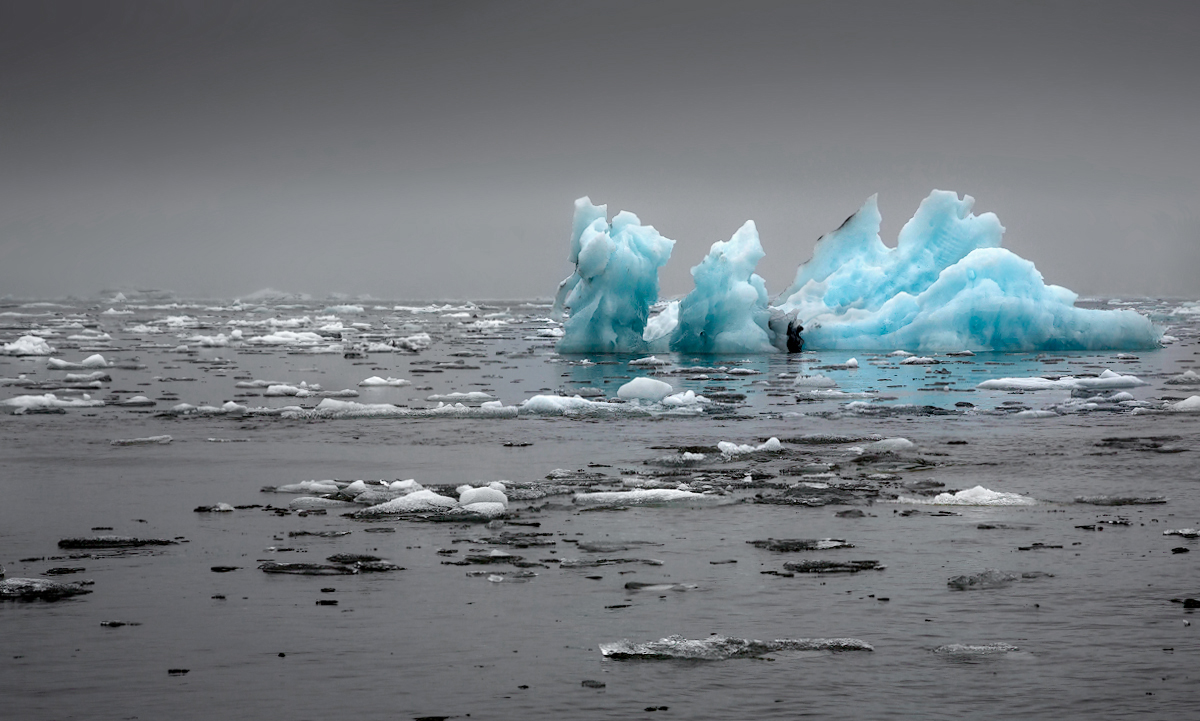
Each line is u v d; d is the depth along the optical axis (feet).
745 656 39.68
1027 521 61.31
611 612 44.80
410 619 44.04
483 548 55.62
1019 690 36.37
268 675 38.06
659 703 35.53
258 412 111.34
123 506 66.39
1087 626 42.70
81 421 106.63
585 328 192.44
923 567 51.49
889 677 37.60
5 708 35.35
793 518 62.28
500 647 40.73
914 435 95.40
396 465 81.25
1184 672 37.83
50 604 46.26
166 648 40.78
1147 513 63.26
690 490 70.28
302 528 60.29
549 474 76.33
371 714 34.76
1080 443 89.86
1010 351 191.21
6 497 69.15
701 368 163.02
